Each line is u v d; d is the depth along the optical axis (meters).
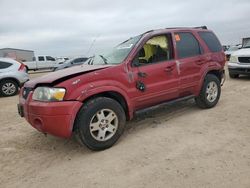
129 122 5.76
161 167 3.71
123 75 4.68
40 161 4.23
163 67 5.24
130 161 3.97
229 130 4.93
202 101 6.23
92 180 3.53
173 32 5.67
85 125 4.20
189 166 3.68
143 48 5.06
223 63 6.64
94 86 4.31
